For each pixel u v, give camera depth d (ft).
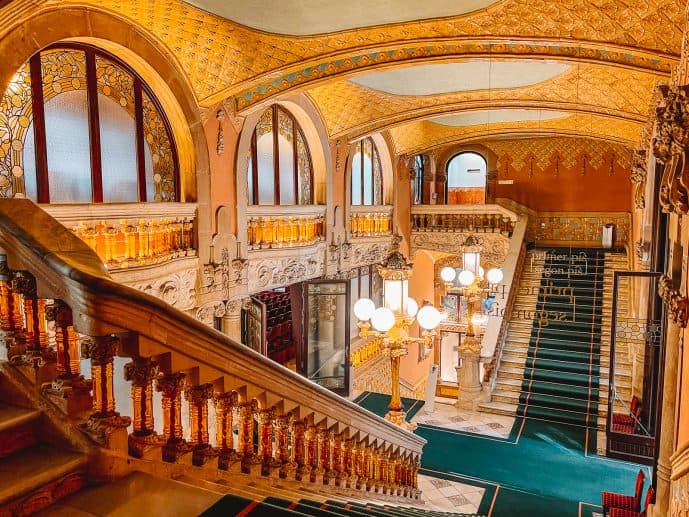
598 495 25.93
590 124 44.14
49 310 7.81
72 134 21.39
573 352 40.78
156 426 22.85
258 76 25.07
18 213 8.52
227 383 9.61
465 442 32.07
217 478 9.34
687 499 10.96
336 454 13.87
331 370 40.91
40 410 7.91
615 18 18.69
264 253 32.86
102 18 20.72
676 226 17.12
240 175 30.01
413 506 18.16
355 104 37.37
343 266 43.60
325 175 39.83
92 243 20.31
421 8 19.99
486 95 35.22
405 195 55.98
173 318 8.17
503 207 54.44
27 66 19.53
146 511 7.05
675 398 17.19
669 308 15.46
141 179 24.66
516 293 48.08
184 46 23.84
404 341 20.26
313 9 20.35
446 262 68.39
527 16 19.71
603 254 53.72
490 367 37.65
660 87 12.31
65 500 7.22
